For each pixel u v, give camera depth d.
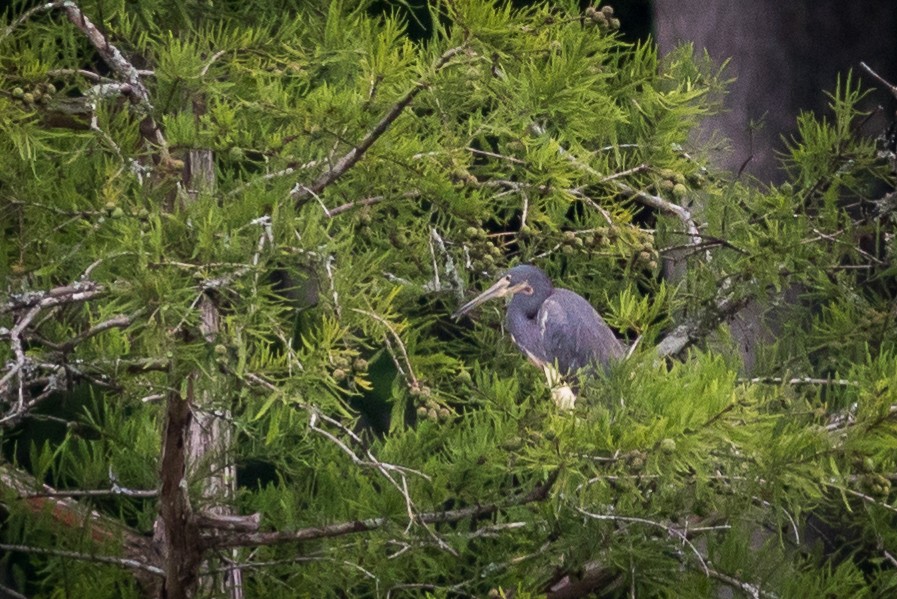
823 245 11.36
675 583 9.29
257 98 9.14
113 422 10.65
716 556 9.56
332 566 10.21
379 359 17.70
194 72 8.66
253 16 10.99
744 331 11.88
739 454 7.80
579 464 7.54
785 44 15.50
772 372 10.89
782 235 10.73
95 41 8.84
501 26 8.26
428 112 10.13
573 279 13.79
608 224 9.72
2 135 8.73
